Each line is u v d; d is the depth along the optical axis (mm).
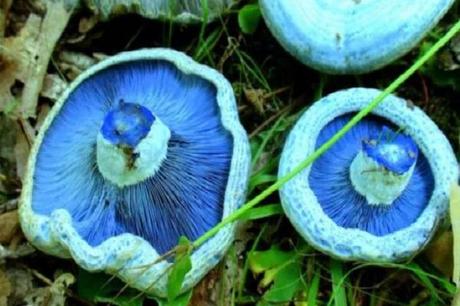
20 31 788
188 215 728
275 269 749
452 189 720
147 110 716
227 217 716
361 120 749
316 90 791
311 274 752
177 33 802
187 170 733
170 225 728
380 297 755
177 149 734
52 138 744
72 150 738
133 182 726
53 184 734
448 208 728
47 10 790
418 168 742
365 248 719
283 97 797
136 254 709
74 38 798
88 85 751
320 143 744
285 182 724
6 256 745
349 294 751
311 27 753
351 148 744
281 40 764
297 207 725
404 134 741
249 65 799
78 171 733
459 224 715
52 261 754
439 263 749
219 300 747
